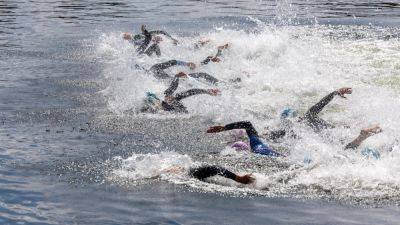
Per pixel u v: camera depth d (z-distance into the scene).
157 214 17.12
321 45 47.47
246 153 22.98
